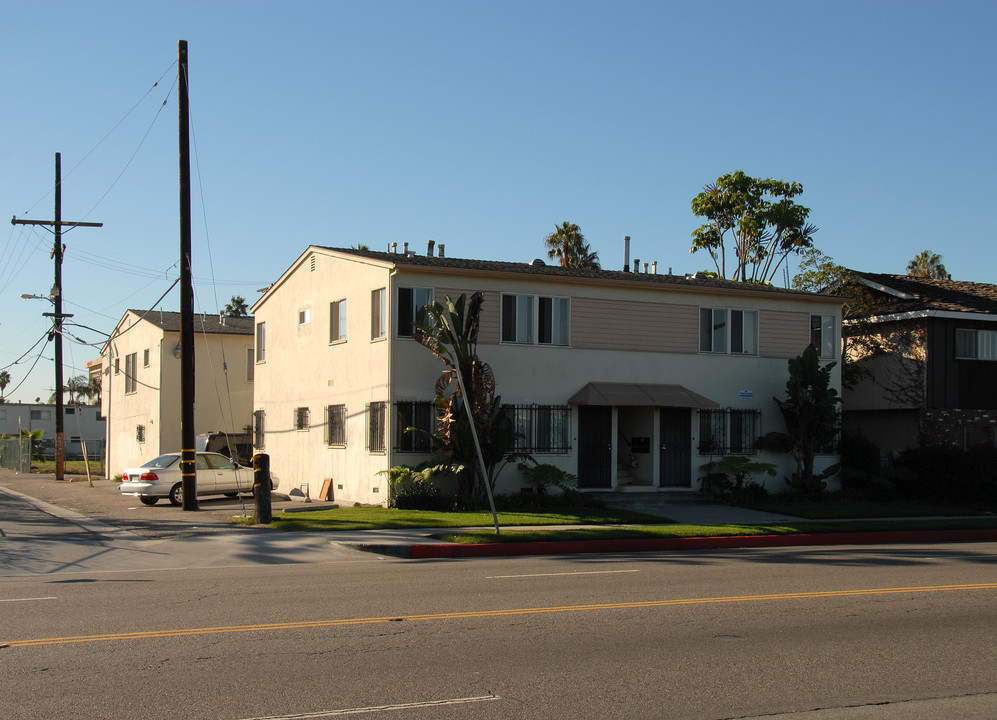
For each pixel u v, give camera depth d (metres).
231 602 10.97
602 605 10.88
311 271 28.42
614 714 6.62
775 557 16.39
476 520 20.12
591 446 25.06
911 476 27.23
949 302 29.95
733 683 7.52
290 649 8.45
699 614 10.39
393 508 22.52
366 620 9.83
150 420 38.47
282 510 22.89
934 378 29.23
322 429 27.12
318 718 6.40
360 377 24.73
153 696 6.88
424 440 23.20
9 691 6.99
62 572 14.20
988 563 15.53
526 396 24.23
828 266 33.78
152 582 12.84
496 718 6.48
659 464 25.55
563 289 24.86
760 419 26.83
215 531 18.56
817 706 6.93
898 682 7.65
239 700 6.80
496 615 10.18
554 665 7.99
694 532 18.75
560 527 19.47
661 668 7.95
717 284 27.33
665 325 25.95
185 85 23.59
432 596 11.48
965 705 7.03
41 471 48.94
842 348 30.56
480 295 22.45
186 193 23.58
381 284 23.67
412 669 7.77
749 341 27.03
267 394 31.75
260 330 32.84
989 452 26.80
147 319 39.56
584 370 24.92
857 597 11.69
